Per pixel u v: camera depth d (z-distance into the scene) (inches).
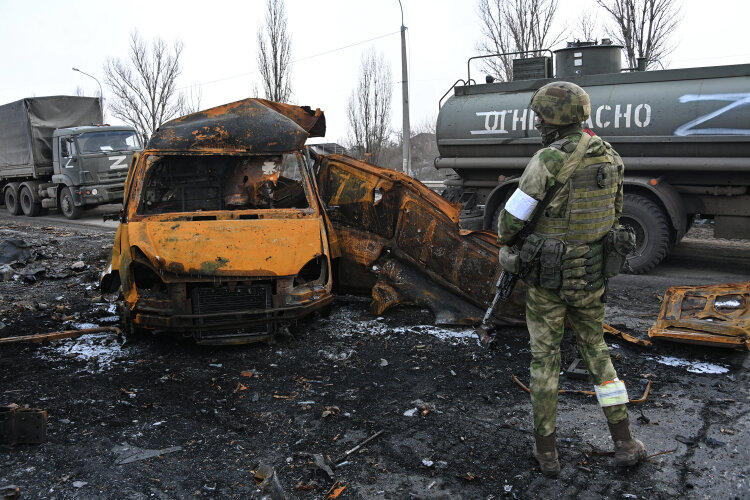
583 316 128.2
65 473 126.0
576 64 346.6
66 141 621.3
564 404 158.4
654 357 188.1
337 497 119.3
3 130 720.3
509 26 677.3
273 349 197.3
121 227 210.8
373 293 232.5
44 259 376.2
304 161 237.5
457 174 390.0
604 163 121.8
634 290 275.0
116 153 631.8
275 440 141.6
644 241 313.0
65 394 165.3
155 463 130.6
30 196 693.9
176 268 187.5
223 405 159.6
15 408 141.2
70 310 251.9
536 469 128.0
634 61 531.5
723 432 140.7
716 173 303.1
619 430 127.4
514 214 122.3
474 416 152.2
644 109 308.2
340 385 171.6
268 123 226.1
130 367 184.9
